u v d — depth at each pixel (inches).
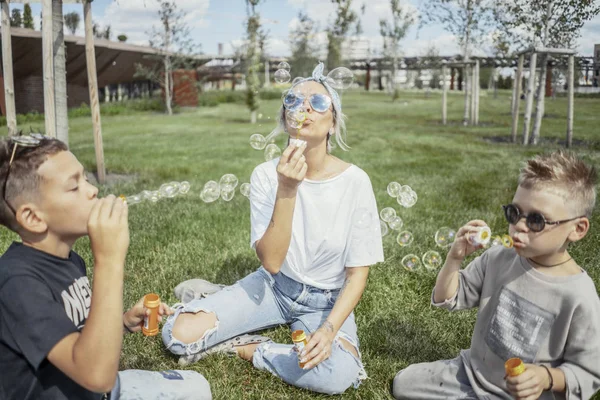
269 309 88.4
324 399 76.5
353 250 82.7
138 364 84.0
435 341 92.6
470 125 521.3
